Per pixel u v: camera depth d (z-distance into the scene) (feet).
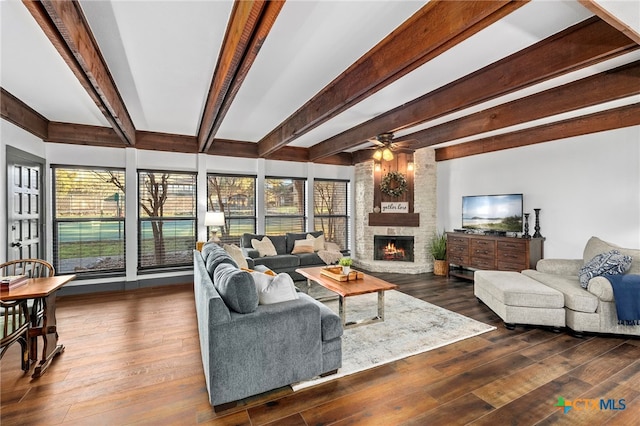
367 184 23.00
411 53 6.88
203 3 6.21
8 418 6.45
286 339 7.40
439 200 21.66
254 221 21.02
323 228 23.82
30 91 10.96
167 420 6.44
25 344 8.16
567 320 10.96
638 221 12.60
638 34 5.71
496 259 16.43
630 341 10.18
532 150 16.26
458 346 9.80
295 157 21.74
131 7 6.27
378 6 6.28
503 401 7.05
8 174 11.89
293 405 6.93
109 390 7.45
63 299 14.83
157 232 17.94
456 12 5.81
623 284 10.27
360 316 12.42
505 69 8.56
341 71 9.28
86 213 16.29
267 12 5.42
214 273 9.16
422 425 6.28
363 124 15.17
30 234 13.85
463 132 14.14
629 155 12.83
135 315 12.62
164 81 9.96
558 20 6.86
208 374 6.98
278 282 8.12
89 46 7.11
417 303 14.17
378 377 8.04
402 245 22.50
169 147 17.66
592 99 9.75
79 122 14.99
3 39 7.46
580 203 14.39
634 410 6.74
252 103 12.22
